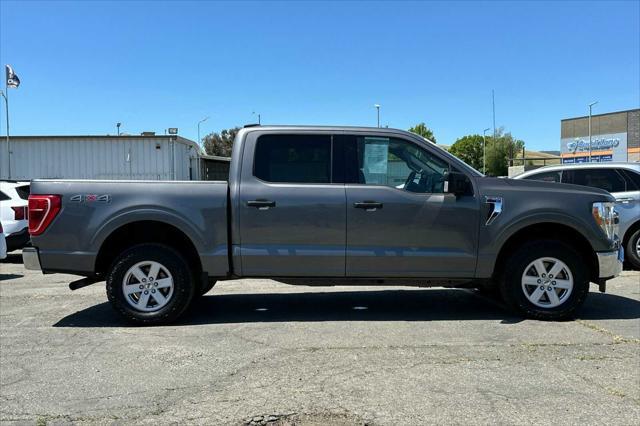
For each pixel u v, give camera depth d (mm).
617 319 6160
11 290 8328
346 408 3789
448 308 6805
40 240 5922
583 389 4117
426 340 5371
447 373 4445
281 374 4457
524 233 6223
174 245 6238
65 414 3752
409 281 6117
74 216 5895
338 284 6145
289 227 5926
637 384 4215
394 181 6055
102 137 28391
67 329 5918
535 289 6070
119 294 5938
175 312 5969
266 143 6086
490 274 6012
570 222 5918
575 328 5766
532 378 4332
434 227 5934
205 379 4371
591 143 63125
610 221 6043
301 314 6527
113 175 28562
